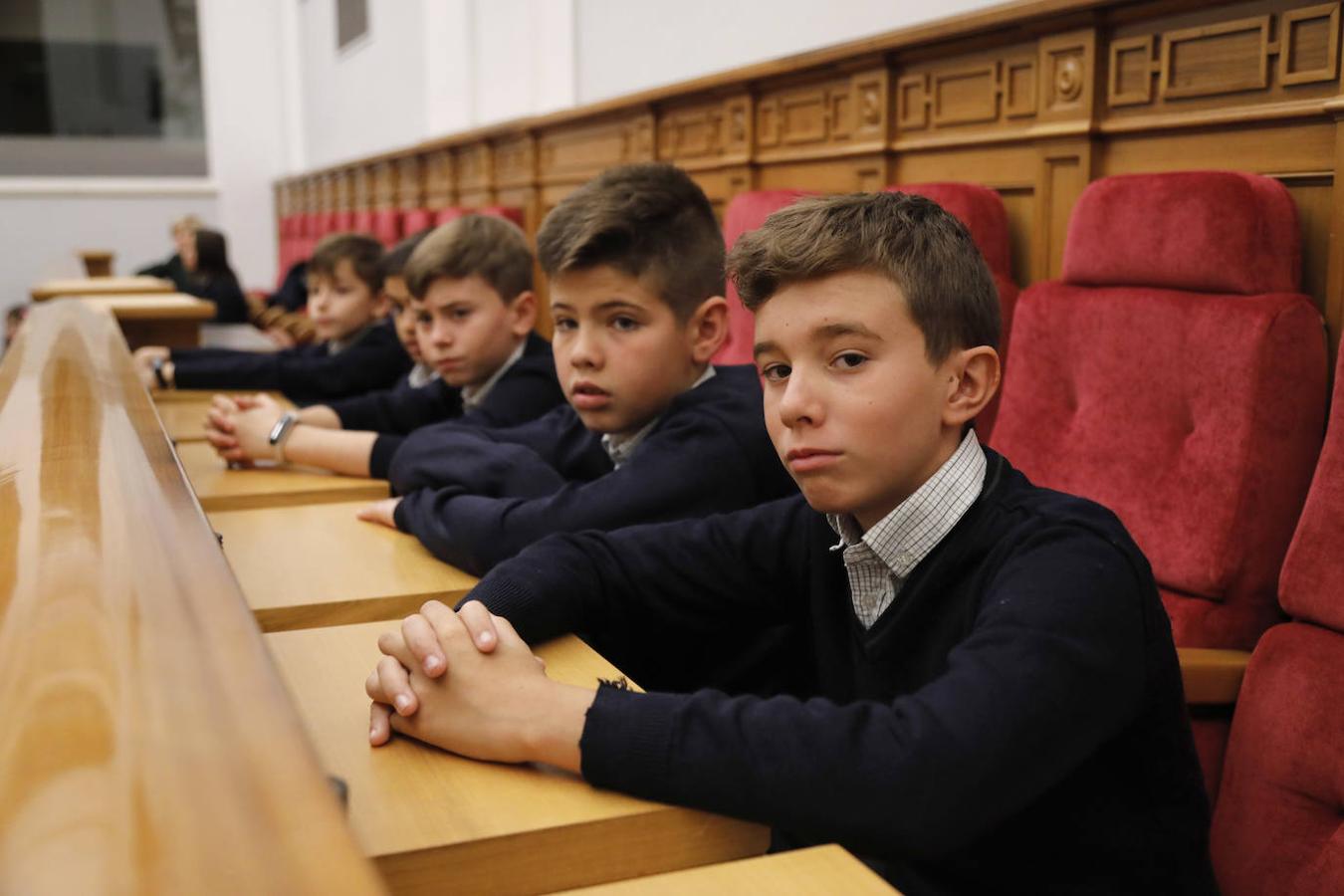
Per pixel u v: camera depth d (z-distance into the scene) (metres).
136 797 0.41
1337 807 1.19
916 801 0.74
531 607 1.03
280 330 5.34
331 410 2.38
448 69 6.38
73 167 10.55
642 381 1.49
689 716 0.77
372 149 8.27
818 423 0.92
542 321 4.64
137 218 10.66
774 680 1.30
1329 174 1.71
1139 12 1.97
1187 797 0.93
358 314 3.24
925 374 0.92
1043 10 2.07
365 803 0.74
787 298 0.92
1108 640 0.82
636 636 1.15
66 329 2.27
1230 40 1.86
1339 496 1.26
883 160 2.63
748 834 0.76
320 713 0.89
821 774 0.74
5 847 0.38
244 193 10.95
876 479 0.93
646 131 3.73
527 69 5.43
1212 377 1.55
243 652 0.54
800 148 2.95
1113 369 1.68
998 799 0.75
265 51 10.84
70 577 0.63
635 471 1.37
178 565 0.65
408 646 0.86
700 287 1.50
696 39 3.85
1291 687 1.24
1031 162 2.25
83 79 10.49
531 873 0.71
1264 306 1.52
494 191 5.30
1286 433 1.50
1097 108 2.09
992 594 0.87
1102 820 0.92
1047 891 0.93
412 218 5.61
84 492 0.81
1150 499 1.61
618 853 0.73
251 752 0.45
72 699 0.48
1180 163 1.96
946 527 0.95
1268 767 1.24
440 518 1.37
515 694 0.81
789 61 2.83
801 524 1.11
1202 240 1.61
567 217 1.47
